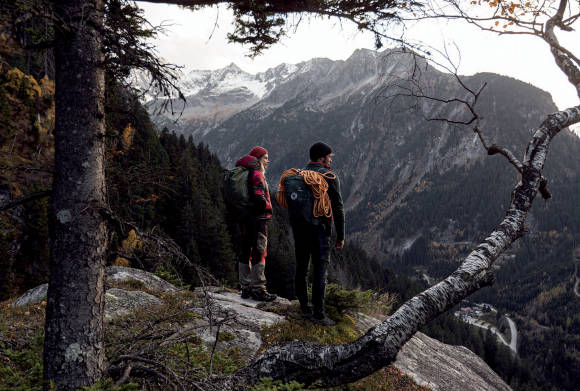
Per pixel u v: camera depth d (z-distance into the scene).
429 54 2.95
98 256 2.36
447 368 4.88
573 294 191.50
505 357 100.25
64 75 2.30
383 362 2.05
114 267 6.01
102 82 2.39
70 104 2.29
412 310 2.08
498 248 2.22
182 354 2.84
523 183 2.44
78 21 2.24
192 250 25.44
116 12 2.60
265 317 4.47
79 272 2.29
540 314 186.88
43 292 5.22
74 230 2.28
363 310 5.11
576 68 3.07
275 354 2.29
